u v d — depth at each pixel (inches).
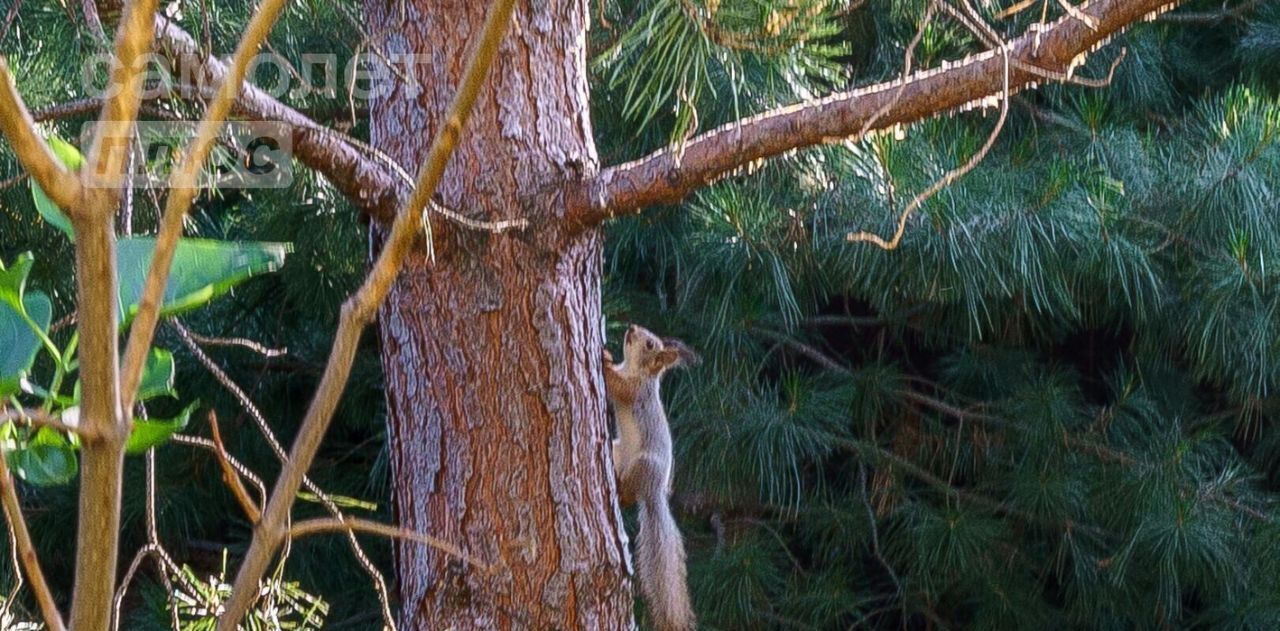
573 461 135.7
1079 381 350.6
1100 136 275.1
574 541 135.7
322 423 46.8
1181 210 264.2
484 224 126.7
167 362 64.9
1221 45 350.0
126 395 40.4
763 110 182.2
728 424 278.4
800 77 144.3
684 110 117.2
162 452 316.2
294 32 211.8
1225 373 280.4
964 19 99.7
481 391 133.7
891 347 353.1
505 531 133.9
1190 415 331.3
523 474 134.1
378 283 48.1
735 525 320.8
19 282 56.6
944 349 338.3
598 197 133.6
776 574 313.7
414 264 134.4
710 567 300.8
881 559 319.0
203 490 322.0
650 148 255.0
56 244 239.9
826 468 346.0
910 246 235.3
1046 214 242.4
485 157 133.2
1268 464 334.0
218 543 339.3
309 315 305.9
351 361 47.6
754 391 295.6
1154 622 319.0
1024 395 310.0
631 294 301.0
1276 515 299.9
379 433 337.7
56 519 311.7
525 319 133.8
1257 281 255.6
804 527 332.2
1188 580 300.5
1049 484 302.7
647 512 246.2
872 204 236.2
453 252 133.3
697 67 115.0
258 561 45.7
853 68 275.6
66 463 64.4
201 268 56.8
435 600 135.0
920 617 363.9
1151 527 291.9
